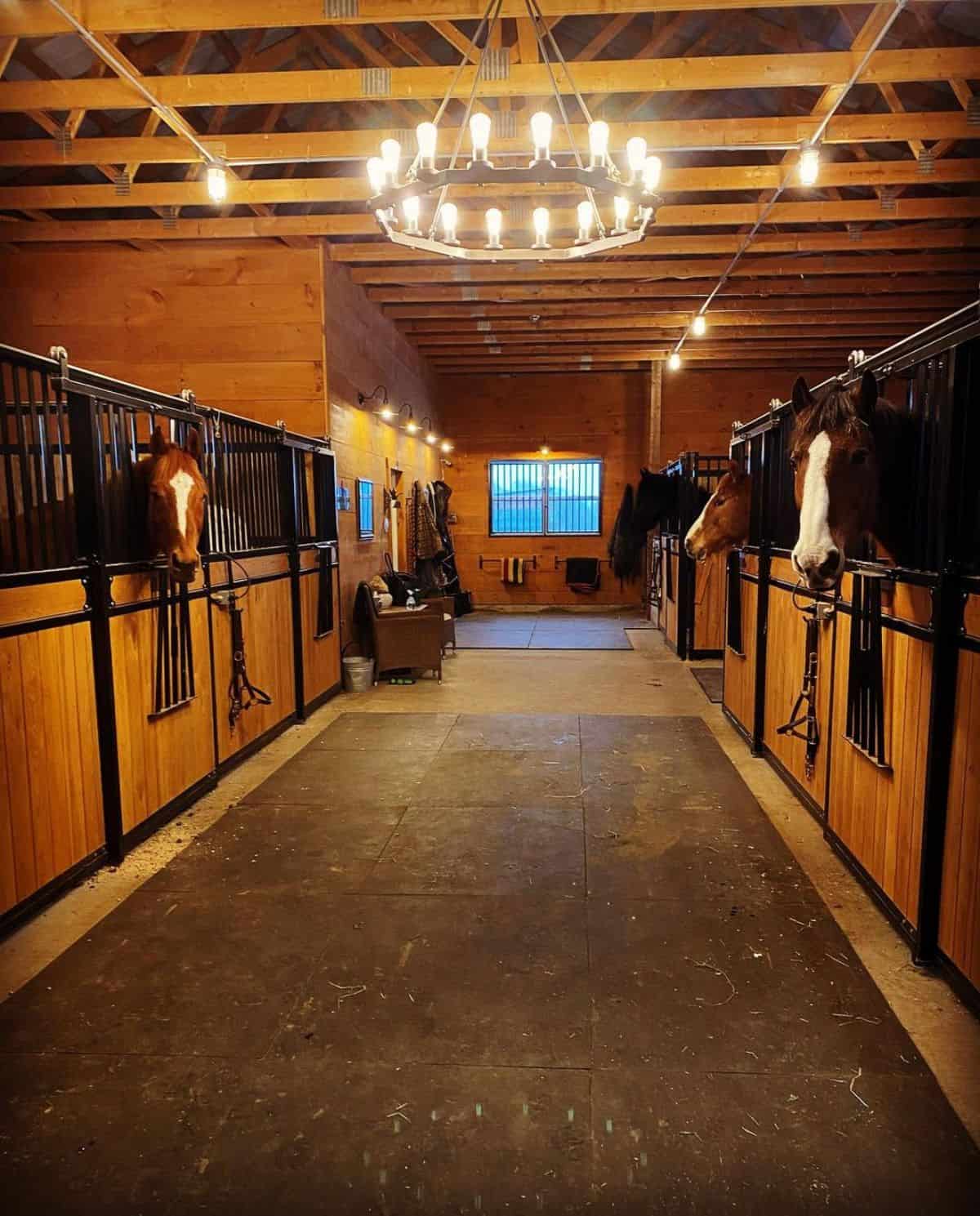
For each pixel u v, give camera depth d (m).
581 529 10.99
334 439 5.90
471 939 2.36
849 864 2.80
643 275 6.38
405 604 7.04
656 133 4.02
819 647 3.21
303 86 3.64
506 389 10.87
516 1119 1.63
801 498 2.30
